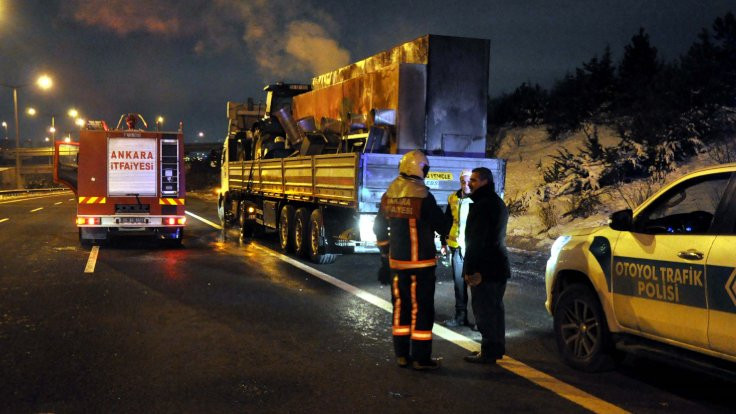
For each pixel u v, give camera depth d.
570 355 6.11
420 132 11.56
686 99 18.56
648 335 5.30
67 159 17.28
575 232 6.35
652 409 5.02
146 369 5.89
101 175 15.06
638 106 20.98
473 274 6.11
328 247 12.09
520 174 21.83
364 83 12.70
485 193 6.19
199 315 8.06
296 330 7.38
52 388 5.36
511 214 17.81
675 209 10.64
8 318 7.80
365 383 5.59
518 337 7.24
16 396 5.16
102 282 10.35
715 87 18.16
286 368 5.98
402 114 11.46
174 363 6.08
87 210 15.03
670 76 20.33
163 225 15.37
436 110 11.66
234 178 19.39
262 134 17.22
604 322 5.77
